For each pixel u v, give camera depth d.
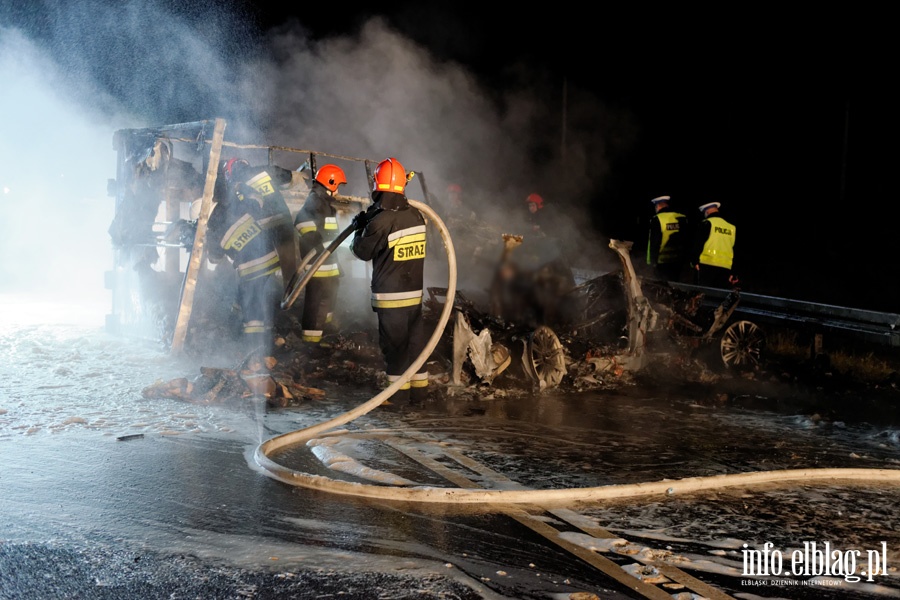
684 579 3.52
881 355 9.87
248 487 4.61
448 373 7.77
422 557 3.67
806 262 16.30
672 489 4.71
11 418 5.92
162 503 4.29
